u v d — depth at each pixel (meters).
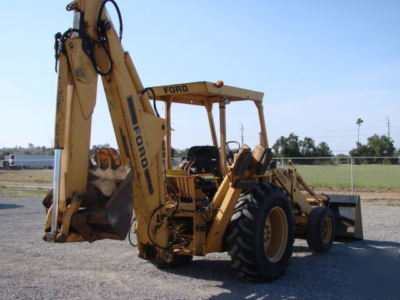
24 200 15.98
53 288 4.92
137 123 4.57
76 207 4.04
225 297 4.60
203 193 5.69
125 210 4.25
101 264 6.14
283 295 4.69
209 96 5.91
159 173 4.90
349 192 17.25
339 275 5.56
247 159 5.25
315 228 6.82
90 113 4.18
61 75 3.93
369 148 60.56
